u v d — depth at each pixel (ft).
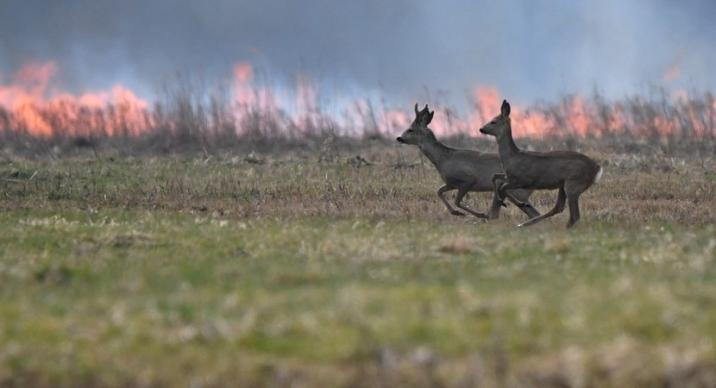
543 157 223.51
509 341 116.47
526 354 114.83
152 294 139.64
